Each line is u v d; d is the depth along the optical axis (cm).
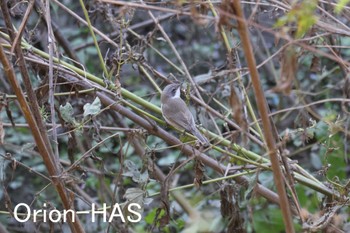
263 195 937
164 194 888
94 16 1069
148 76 1011
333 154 1095
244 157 927
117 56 955
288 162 861
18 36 785
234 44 881
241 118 676
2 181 906
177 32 1566
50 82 863
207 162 924
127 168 973
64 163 1191
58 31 1188
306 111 1003
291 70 635
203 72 1455
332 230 855
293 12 636
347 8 870
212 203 1253
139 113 936
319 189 916
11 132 1352
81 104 1020
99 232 1198
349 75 831
